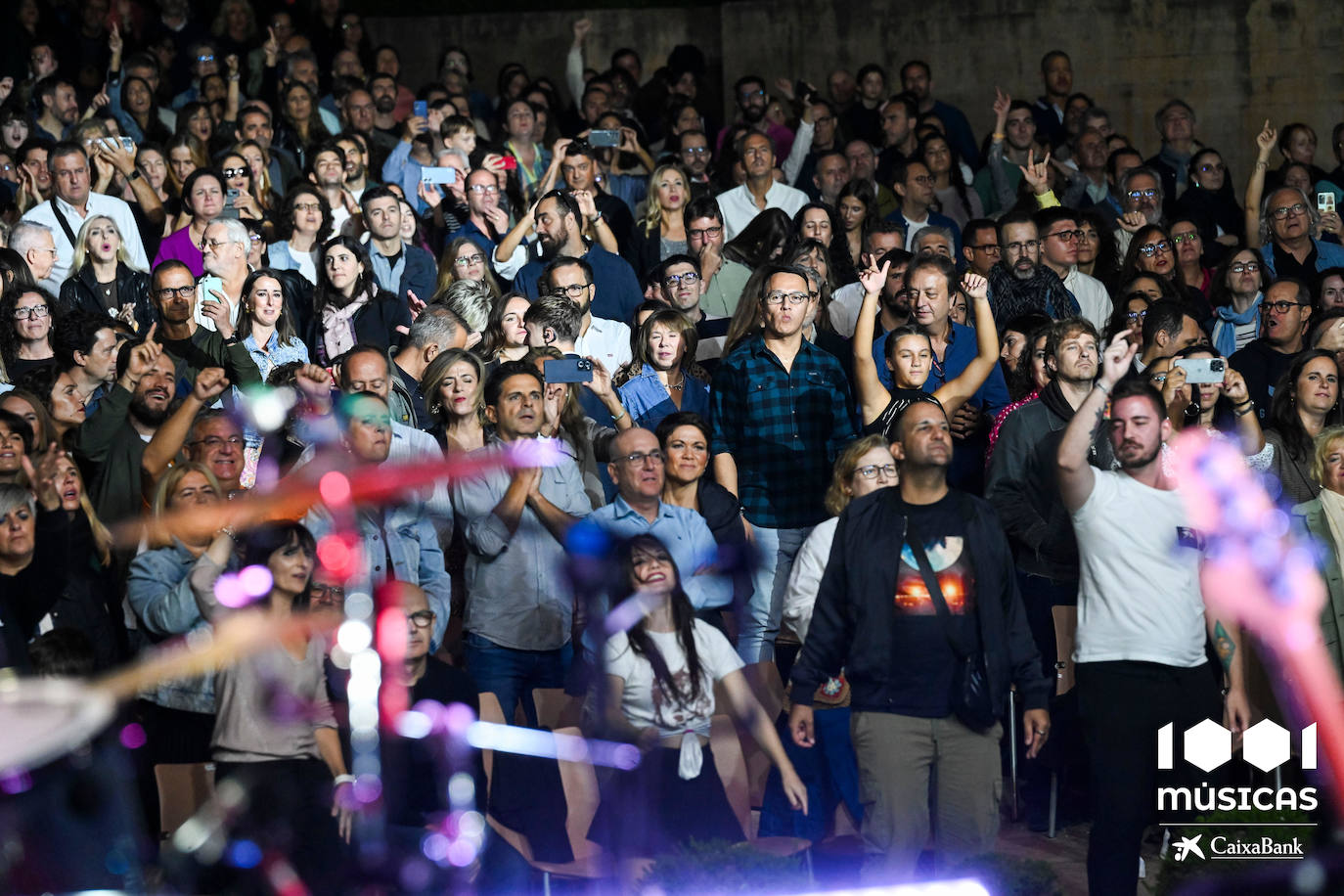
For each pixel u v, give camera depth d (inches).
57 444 367.9
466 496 373.4
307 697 321.1
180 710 327.9
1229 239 710.5
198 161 648.4
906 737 309.3
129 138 664.4
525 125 719.7
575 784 322.7
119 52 737.0
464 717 331.0
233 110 719.1
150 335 398.6
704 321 524.7
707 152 738.2
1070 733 385.4
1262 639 369.4
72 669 319.0
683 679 324.8
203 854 288.0
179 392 450.9
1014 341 476.1
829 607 321.1
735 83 948.0
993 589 313.0
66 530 337.1
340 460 372.2
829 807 344.2
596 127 758.5
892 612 311.6
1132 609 313.1
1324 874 309.6
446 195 631.8
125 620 359.3
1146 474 320.2
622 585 328.5
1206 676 319.9
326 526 358.0
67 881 101.4
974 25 922.1
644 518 376.5
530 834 324.8
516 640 369.1
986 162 805.2
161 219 599.2
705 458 389.4
